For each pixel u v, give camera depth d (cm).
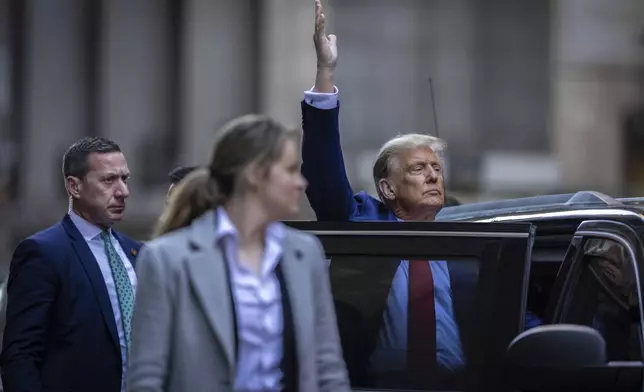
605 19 8250
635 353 1107
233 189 974
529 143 8506
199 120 8175
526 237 1159
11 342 1364
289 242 989
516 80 8500
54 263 1389
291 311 969
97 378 1387
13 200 7819
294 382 964
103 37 8256
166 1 8319
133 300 1434
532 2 8519
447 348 1151
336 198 1431
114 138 8238
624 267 1147
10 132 8150
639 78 8256
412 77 8469
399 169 1416
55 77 8219
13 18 8194
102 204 1434
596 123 8244
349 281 1191
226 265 966
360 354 1173
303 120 1418
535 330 1038
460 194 7975
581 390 1052
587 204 1363
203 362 949
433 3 8494
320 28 1404
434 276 1172
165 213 1220
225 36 8219
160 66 8319
